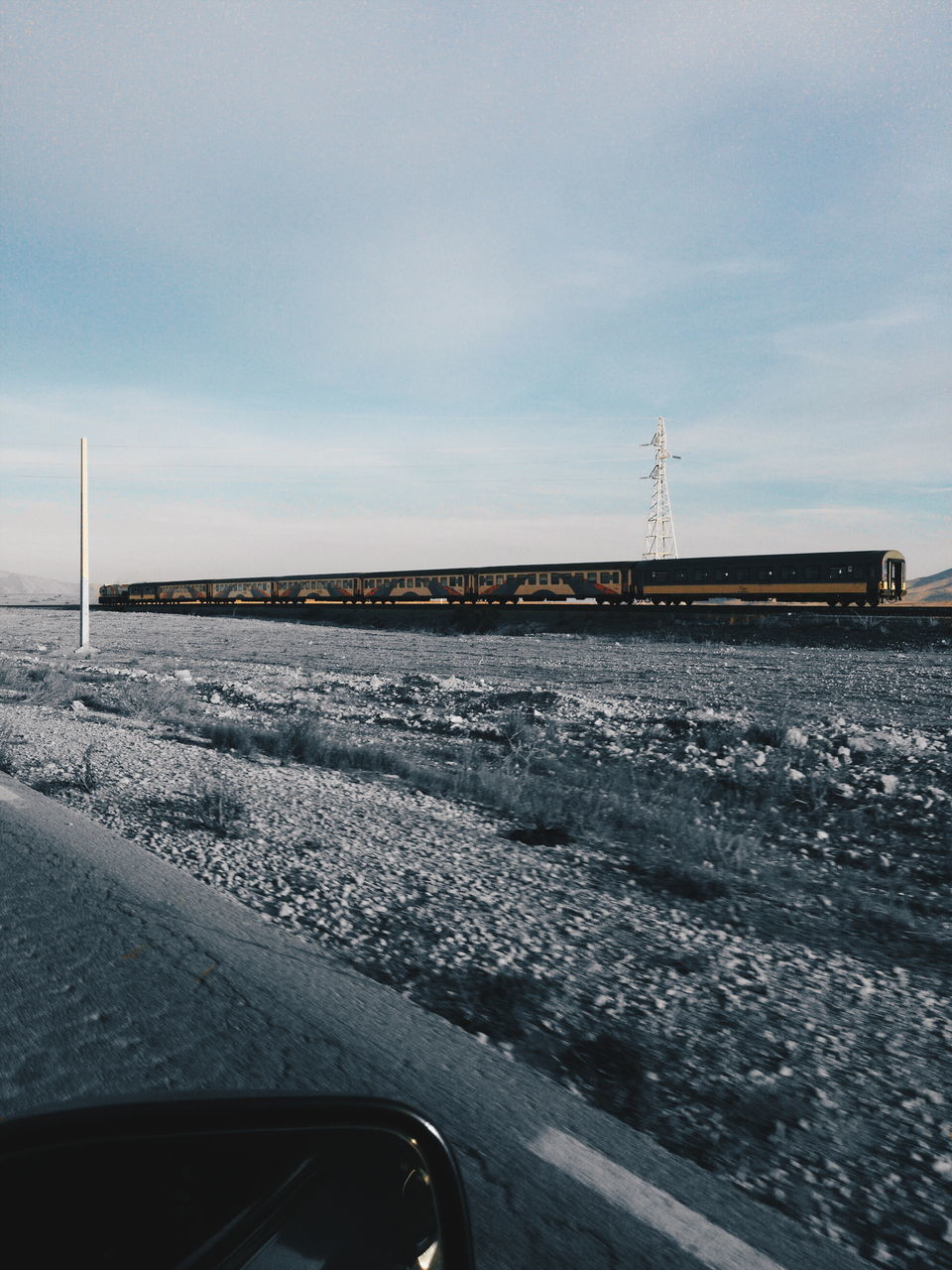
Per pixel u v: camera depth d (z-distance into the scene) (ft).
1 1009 11.84
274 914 16.03
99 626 181.27
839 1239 7.41
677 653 103.30
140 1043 10.82
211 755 34.71
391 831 22.95
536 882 18.79
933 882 20.33
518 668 85.66
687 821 25.59
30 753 34.12
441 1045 10.94
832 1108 9.66
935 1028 11.97
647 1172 8.33
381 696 60.75
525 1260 6.98
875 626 114.11
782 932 16.24
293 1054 10.56
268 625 185.37
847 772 32.17
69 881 17.70
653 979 13.52
